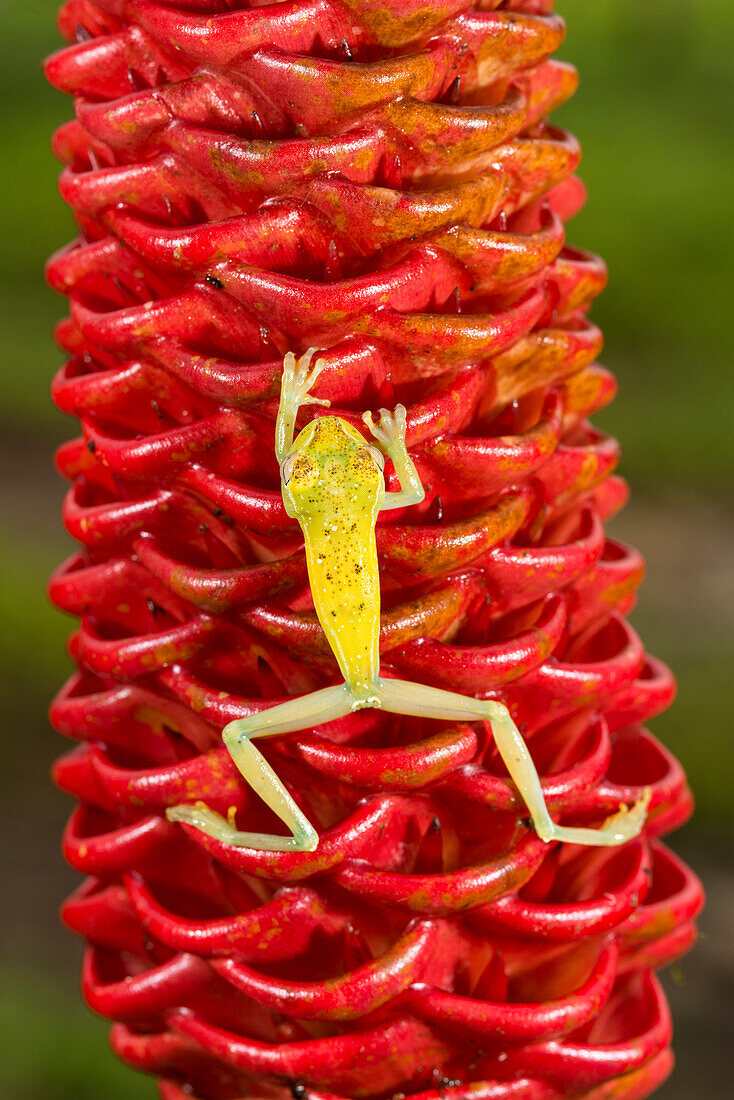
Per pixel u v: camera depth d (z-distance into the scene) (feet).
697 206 6.19
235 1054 1.31
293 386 1.28
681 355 5.69
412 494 1.30
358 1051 1.30
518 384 1.34
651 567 4.52
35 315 6.27
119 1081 2.72
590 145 6.54
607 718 1.38
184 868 1.34
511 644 1.31
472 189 1.29
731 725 3.75
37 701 4.02
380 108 1.28
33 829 3.53
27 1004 2.95
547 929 1.31
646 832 1.39
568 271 1.35
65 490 5.17
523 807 1.31
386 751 1.29
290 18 1.28
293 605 1.32
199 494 1.31
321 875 1.30
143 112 1.30
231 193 1.30
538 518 1.34
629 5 6.75
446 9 1.29
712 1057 2.55
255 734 1.30
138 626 1.35
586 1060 1.32
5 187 6.50
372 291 1.28
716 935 2.95
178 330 1.30
